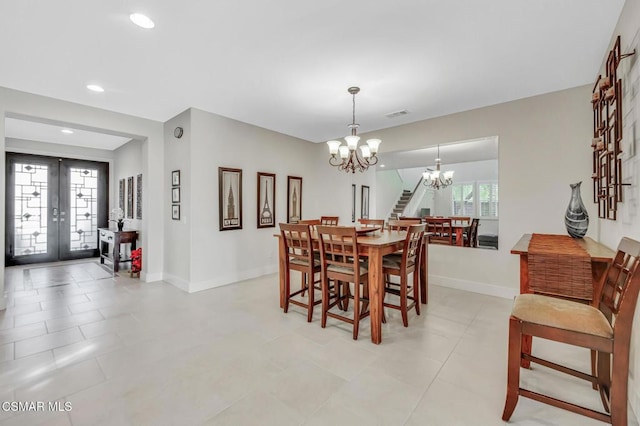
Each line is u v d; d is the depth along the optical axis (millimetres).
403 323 2695
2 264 3086
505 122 3479
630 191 1795
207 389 1753
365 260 3010
